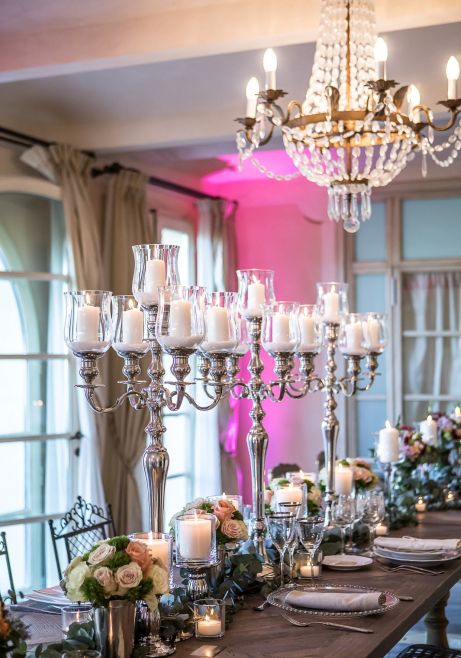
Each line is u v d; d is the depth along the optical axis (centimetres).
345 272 740
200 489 704
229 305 259
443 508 444
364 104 356
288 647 215
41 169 534
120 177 591
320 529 280
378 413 726
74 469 542
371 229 736
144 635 215
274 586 267
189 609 232
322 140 370
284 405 759
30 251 526
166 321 236
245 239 773
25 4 393
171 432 685
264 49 436
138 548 207
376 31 366
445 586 284
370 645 216
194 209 730
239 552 278
